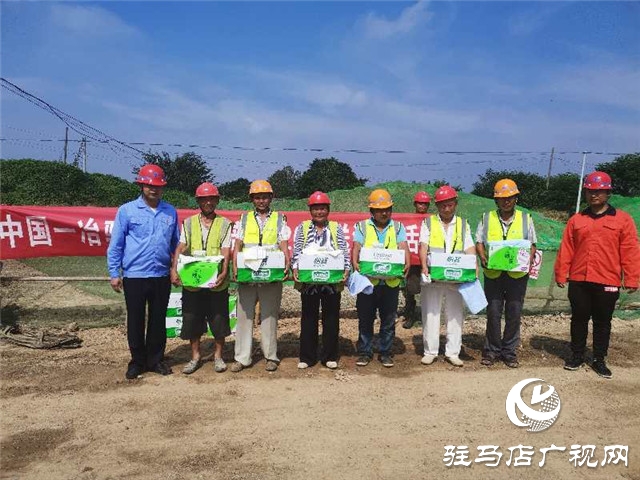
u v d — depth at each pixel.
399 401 4.77
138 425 4.20
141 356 5.34
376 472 3.54
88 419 4.30
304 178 40.09
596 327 5.65
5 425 4.18
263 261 5.23
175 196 25.22
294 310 8.34
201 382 5.17
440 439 4.05
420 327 7.50
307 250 5.41
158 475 3.48
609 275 5.52
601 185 5.49
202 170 41.06
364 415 4.45
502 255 5.59
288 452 3.79
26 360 5.76
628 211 10.17
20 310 7.83
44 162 23.50
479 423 4.35
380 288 5.64
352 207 10.66
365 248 5.50
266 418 4.36
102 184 24.39
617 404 4.84
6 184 21.38
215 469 3.55
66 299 8.60
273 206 11.14
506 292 5.79
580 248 5.67
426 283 5.75
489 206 9.27
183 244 5.43
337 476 3.48
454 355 5.85
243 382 5.18
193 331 5.38
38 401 4.65
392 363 5.73
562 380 5.43
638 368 5.86
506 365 5.87
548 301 8.29
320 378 5.32
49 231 7.03
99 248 7.23
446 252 5.77
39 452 3.77
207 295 5.45
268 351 5.55
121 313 7.81
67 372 5.40
